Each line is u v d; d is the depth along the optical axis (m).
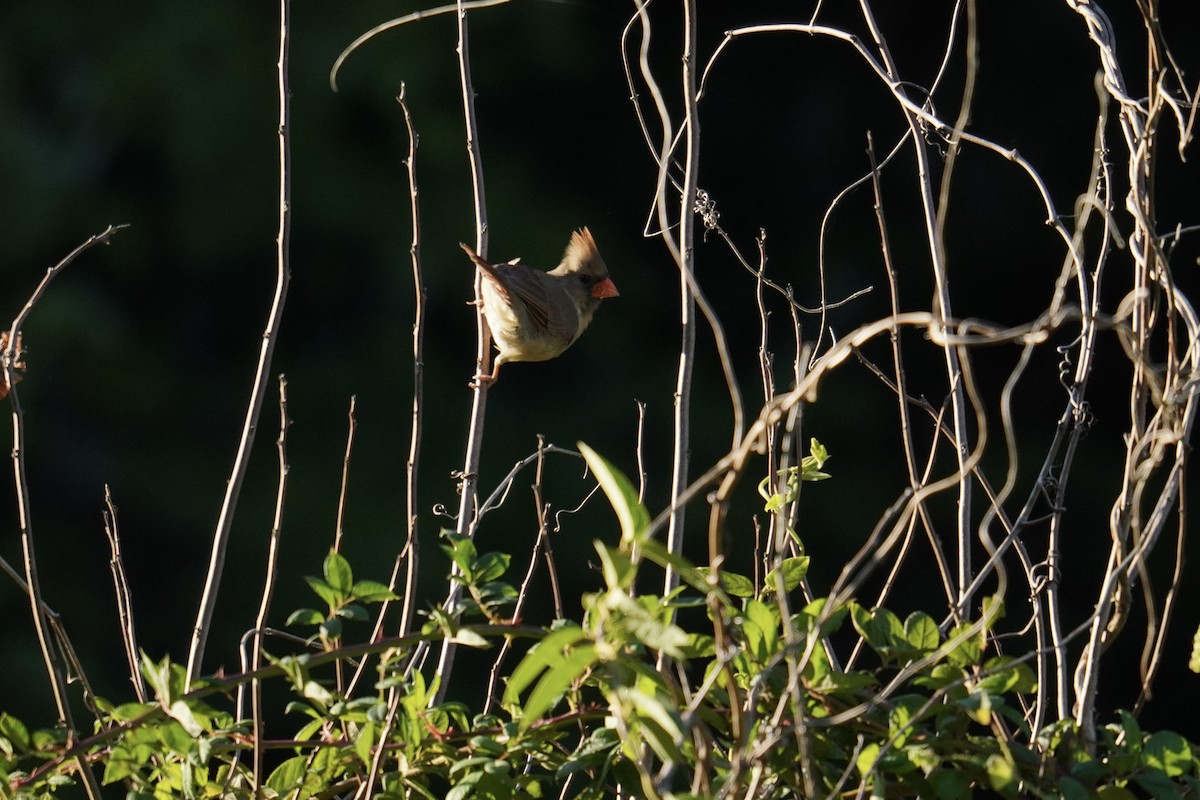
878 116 18.64
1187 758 3.55
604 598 3.23
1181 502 3.81
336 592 3.75
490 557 3.79
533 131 18.02
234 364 16.62
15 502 15.13
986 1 18.50
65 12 15.93
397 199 16.34
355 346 16.47
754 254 17.89
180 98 15.86
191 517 15.35
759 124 18.72
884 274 17.83
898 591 13.00
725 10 18.86
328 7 16.36
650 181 18.19
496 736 3.94
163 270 16.52
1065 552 15.48
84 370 15.62
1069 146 18.31
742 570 10.84
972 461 3.24
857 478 15.89
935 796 3.59
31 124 15.71
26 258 15.61
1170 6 17.94
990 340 3.08
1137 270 3.96
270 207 16.14
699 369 16.77
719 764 3.70
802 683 3.54
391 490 15.43
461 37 5.27
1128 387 16.22
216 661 14.50
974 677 3.61
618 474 3.30
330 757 4.00
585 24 18.25
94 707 4.16
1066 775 3.55
